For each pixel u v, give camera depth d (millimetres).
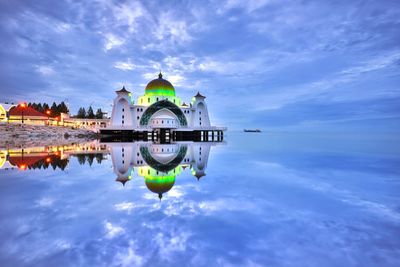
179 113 76438
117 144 50188
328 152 35938
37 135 64562
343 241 7719
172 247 7137
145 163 25016
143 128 71188
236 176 18250
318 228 8711
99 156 29469
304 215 9992
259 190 14055
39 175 17594
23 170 19328
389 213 10312
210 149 41844
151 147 44156
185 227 8641
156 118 74188
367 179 17109
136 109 74125
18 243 7301
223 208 10820
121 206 10938
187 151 37844
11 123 64000
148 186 15031
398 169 21109
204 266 6164
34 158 26156
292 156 31203
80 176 17609
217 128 78250
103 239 7605
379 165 23234
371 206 11219
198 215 9875
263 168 21844
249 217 9703
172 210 10469
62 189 13797
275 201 11906
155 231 8258
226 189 14320
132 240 7566
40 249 6941
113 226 8633
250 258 6594
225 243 7453
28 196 12273
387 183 15820
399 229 8672
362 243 7602
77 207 10680
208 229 8477
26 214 9727
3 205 10859
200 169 21359
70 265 6137
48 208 10484
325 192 13617
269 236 7988
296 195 13000
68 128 79250
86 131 82688
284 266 6254
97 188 14227
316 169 21203
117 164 23875
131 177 17719
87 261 6332
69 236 7793
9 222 8906
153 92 76312
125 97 73125
